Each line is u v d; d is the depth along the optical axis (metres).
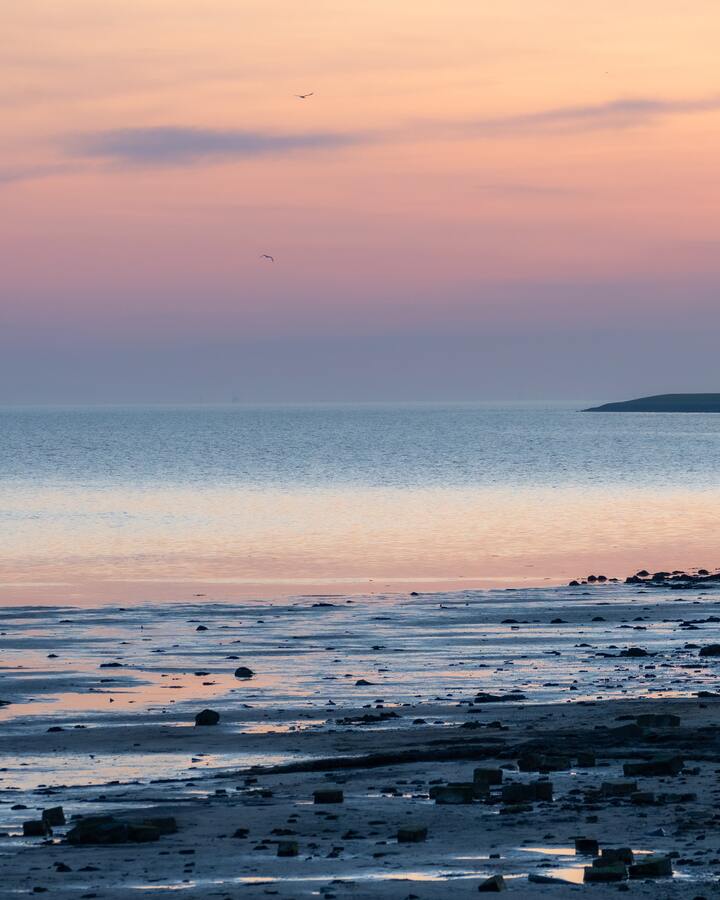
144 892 45.41
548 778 62.94
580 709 81.75
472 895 44.22
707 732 72.50
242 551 184.75
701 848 50.31
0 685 92.50
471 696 88.00
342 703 86.00
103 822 54.41
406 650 106.62
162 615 127.00
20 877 47.75
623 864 46.91
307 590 146.50
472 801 59.00
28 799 61.91
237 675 95.75
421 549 187.25
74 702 86.81
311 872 48.19
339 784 63.28
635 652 104.06
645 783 61.00
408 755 69.31
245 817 57.03
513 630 116.94
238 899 44.22
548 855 49.91
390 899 43.81
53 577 157.75
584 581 153.25
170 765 69.19
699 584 148.50
